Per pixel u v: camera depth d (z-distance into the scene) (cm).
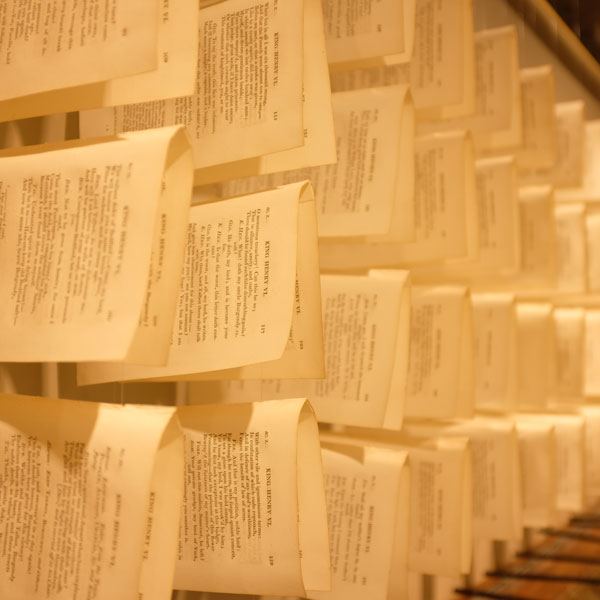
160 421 43
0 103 48
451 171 70
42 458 44
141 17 44
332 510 63
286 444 49
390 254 70
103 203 42
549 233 88
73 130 56
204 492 51
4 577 44
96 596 42
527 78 91
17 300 43
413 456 72
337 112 62
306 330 50
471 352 73
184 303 50
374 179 60
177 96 46
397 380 62
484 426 81
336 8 64
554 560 110
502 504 80
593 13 125
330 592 62
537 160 91
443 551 71
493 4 110
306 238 50
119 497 42
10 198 44
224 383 63
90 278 41
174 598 62
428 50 72
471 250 71
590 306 117
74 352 41
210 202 51
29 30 46
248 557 50
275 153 54
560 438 102
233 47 52
